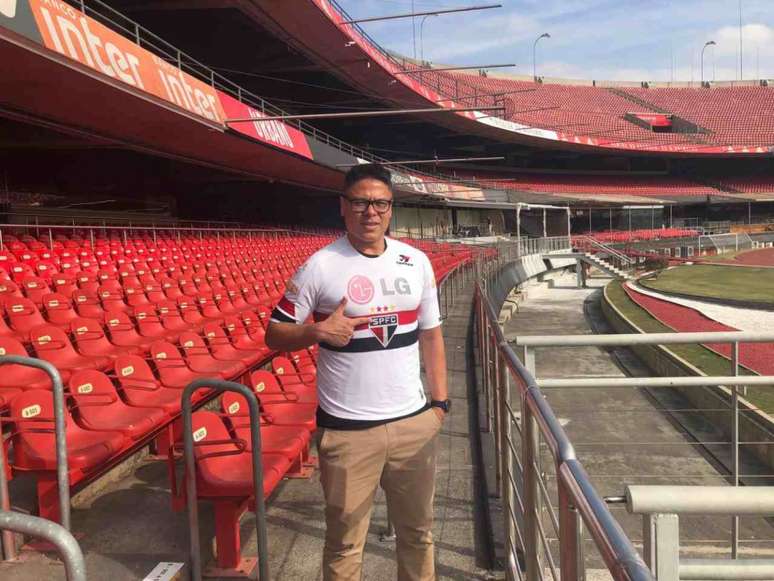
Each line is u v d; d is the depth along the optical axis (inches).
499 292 772.0
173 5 717.9
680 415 339.9
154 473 167.3
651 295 916.6
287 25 818.2
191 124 527.5
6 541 117.9
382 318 89.0
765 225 2096.5
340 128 1469.0
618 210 1953.7
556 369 480.7
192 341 237.3
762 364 403.2
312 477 171.0
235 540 121.6
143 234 621.0
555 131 1793.8
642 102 2367.1
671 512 59.8
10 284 284.0
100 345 240.4
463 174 1899.6
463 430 206.8
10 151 592.1
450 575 123.4
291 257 692.1
